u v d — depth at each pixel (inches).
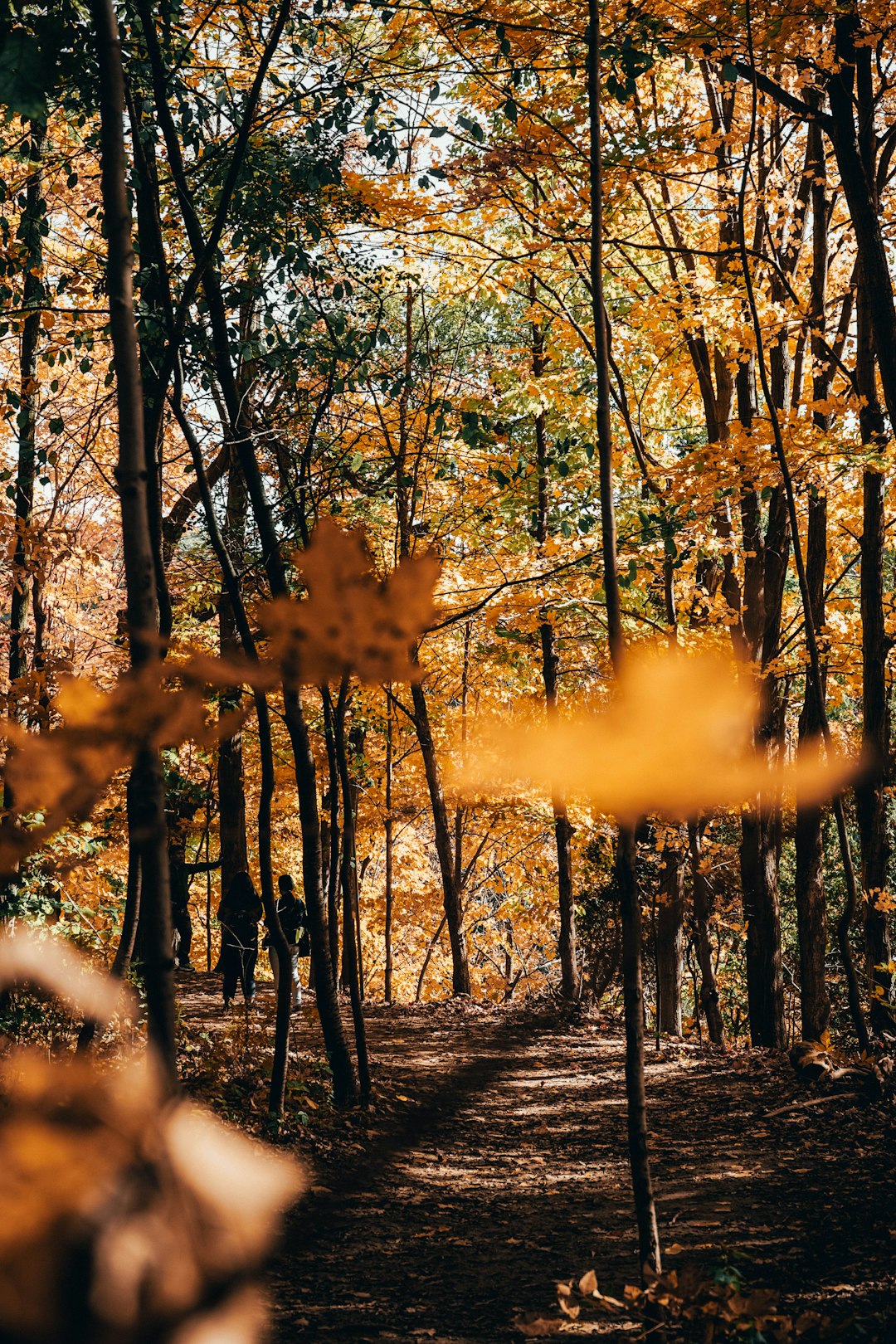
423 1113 406.3
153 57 249.6
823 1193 286.2
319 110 315.0
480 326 663.8
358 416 436.8
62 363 313.7
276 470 406.3
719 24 360.5
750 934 579.2
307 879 404.5
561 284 594.9
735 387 586.2
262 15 328.8
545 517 600.7
